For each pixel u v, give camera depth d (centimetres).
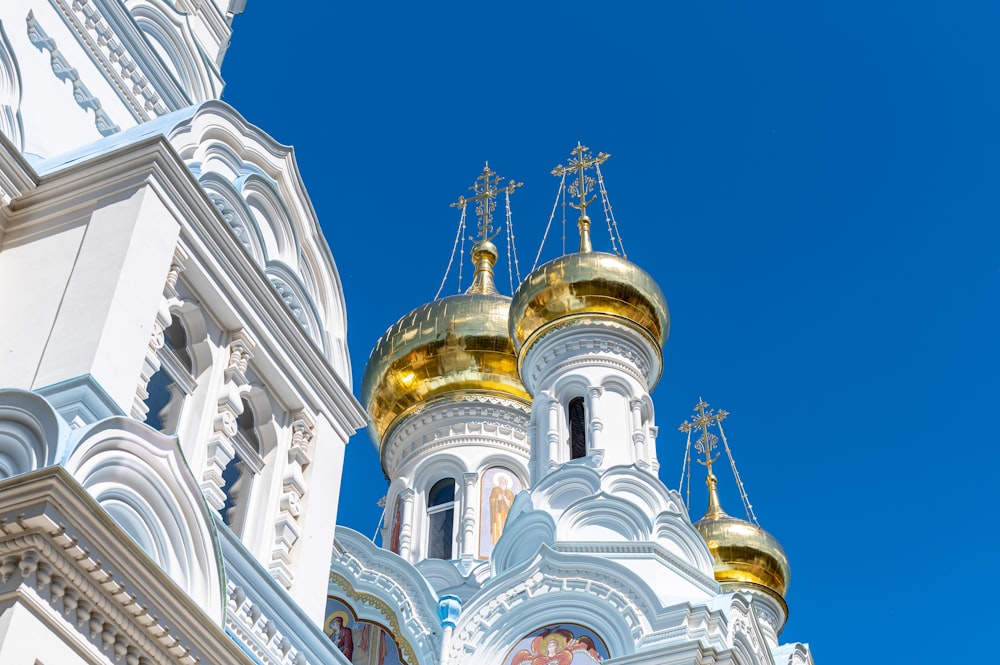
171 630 1101
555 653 2753
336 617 2959
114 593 1059
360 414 1639
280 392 1541
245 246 1509
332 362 1714
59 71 1703
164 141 1382
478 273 4475
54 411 1099
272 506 1484
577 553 2880
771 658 2803
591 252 3578
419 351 3972
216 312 1461
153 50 1944
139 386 1270
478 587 3397
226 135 1659
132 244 1312
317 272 1758
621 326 3469
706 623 2677
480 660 2794
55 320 1266
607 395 3356
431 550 3716
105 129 1741
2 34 1570
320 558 1509
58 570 1025
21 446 1089
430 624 2873
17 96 1571
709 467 4528
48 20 1728
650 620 2712
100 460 1123
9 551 1012
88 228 1342
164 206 1377
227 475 1470
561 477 3116
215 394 1436
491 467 3834
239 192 1581
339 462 1592
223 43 2527
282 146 1747
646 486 3103
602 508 3005
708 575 2975
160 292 1336
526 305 3559
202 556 1198
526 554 3014
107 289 1276
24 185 1388
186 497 1193
